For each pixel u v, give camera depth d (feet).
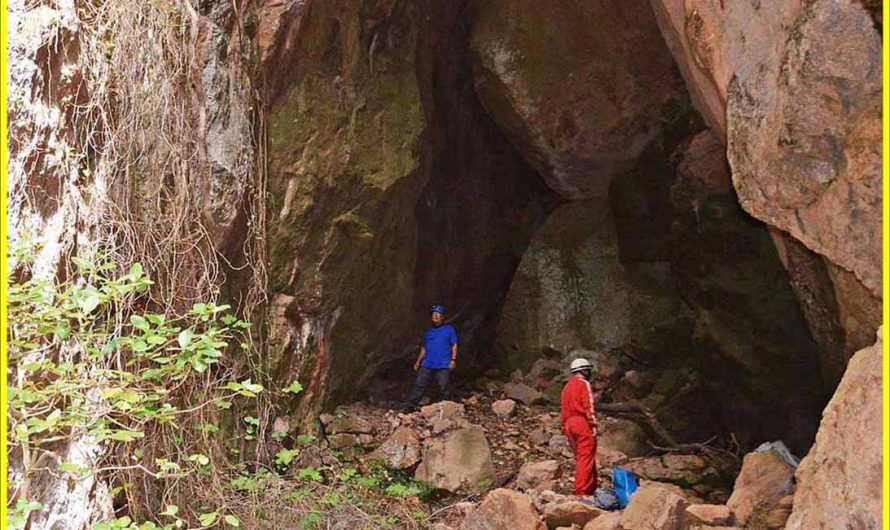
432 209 38.75
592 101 38.14
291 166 28.07
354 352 33.14
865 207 15.55
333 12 29.04
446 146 39.06
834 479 13.69
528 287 40.70
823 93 15.64
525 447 32.22
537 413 35.99
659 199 38.60
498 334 41.16
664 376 36.88
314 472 24.64
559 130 38.78
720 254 35.99
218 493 21.50
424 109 35.96
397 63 32.48
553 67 37.73
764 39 16.93
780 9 16.43
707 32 18.21
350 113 30.17
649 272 39.45
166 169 22.48
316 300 29.25
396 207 32.42
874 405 13.15
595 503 24.79
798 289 23.30
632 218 39.70
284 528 22.33
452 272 40.42
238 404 25.96
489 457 28.50
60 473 16.14
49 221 16.85
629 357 38.86
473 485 27.73
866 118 15.17
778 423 33.55
